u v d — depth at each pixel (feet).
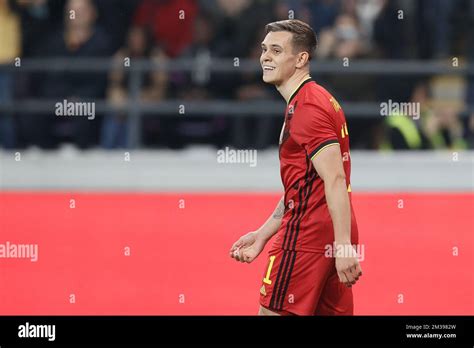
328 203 57.00
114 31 152.05
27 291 80.94
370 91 141.28
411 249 94.02
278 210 63.36
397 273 86.07
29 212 111.34
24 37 145.69
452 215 109.09
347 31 143.74
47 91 140.67
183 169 131.64
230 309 76.43
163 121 142.51
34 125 140.56
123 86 143.02
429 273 86.22
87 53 141.69
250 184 131.23
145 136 142.92
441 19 150.30
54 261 89.97
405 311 75.56
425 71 136.56
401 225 104.17
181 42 144.56
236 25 142.00
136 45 144.05
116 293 80.38
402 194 123.95
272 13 143.23
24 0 145.89
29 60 139.44
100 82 141.69
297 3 147.02
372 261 89.71
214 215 109.40
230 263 89.35
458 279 84.43
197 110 135.13
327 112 57.93
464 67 136.46
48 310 76.18
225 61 138.41
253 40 141.90
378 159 131.03
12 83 140.77
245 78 141.18
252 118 138.82
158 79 142.92
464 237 98.94
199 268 87.71
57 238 98.58
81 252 93.04
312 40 60.13
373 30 147.95
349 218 56.90
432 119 138.21
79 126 140.05
